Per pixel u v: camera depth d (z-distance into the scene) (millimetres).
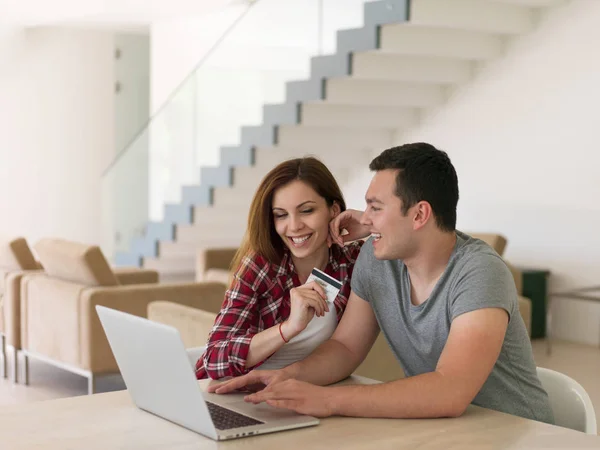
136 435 1771
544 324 7352
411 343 2170
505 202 7875
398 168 2049
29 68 10719
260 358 2205
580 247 7203
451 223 2084
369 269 2254
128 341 1900
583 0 7105
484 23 7207
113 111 11344
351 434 1778
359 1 7223
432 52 7406
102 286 5230
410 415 1887
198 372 2363
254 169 8688
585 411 2186
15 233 10734
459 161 8359
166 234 9141
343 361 2250
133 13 10023
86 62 11102
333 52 7543
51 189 10969
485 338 1941
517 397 2100
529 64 7598
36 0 9719
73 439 1744
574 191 7238
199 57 10711
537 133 7559
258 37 8188
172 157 9117
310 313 2160
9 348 6211
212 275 7121
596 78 7027
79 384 5652
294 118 7926
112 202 9727
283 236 2391
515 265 7723
